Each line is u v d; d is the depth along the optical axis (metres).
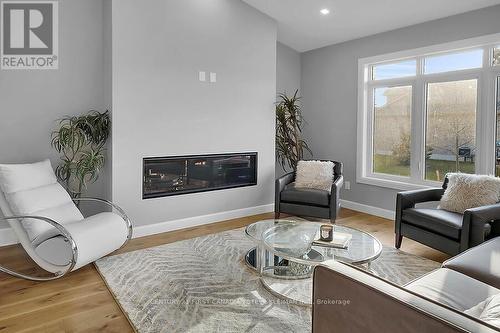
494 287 1.75
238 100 4.66
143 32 3.83
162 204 4.11
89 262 2.91
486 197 3.10
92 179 4.02
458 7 3.79
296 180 4.80
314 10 4.43
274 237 2.84
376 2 3.97
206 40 4.31
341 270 1.40
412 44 4.38
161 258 3.27
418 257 3.34
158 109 3.98
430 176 4.42
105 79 3.94
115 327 2.18
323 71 5.63
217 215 4.58
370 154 5.12
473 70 3.91
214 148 4.47
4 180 2.91
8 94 3.62
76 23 3.90
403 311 1.15
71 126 3.58
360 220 4.68
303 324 2.20
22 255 3.38
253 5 4.63
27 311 2.35
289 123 5.61
